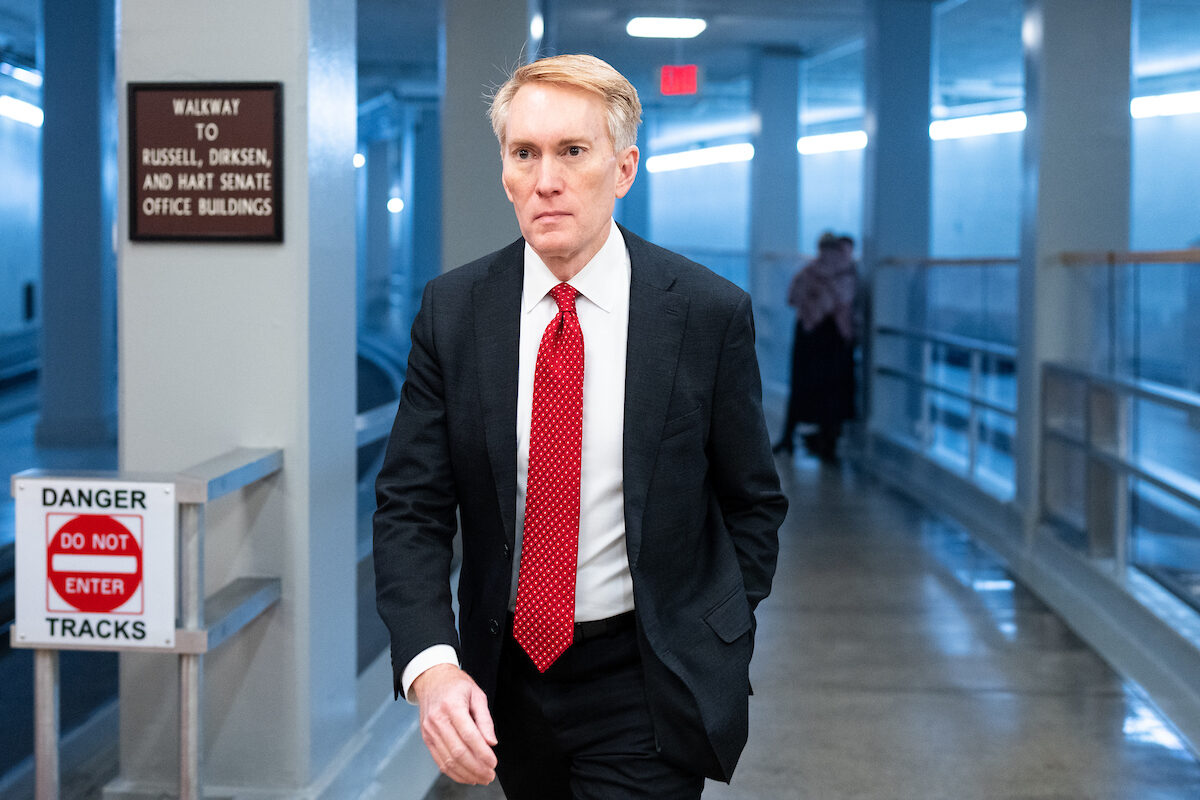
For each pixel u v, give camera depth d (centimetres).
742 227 2020
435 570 160
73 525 223
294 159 270
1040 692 430
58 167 995
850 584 584
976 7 1008
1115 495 523
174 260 273
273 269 271
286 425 273
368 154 2480
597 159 150
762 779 354
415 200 2120
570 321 160
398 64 1574
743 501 175
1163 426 473
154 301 274
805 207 1919
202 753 230
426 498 166
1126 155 619
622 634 165
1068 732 391
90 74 989
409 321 2167
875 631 506
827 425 965
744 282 1431
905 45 959
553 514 160
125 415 275
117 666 462
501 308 163
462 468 165
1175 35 1097
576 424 160
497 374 161
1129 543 514
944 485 795
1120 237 621
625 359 163
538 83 149
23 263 1958
